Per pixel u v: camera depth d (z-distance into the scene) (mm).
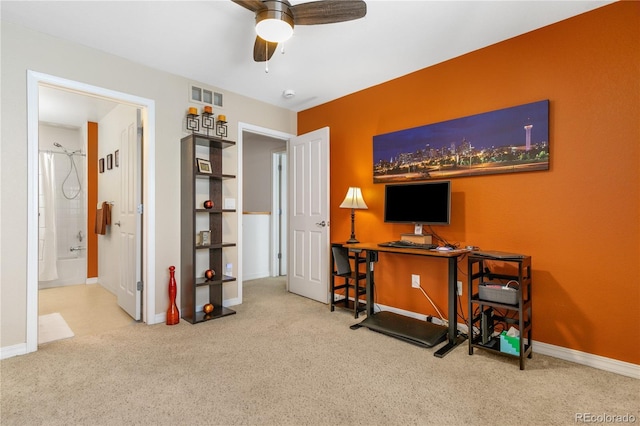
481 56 2660
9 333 2291
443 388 1904
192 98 3305
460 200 2785
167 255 3121
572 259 2244
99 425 1562
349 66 2990
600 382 1967
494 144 2572
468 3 2076
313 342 2586
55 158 4820
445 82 2877
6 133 2285
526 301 2291
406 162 3137
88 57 2650
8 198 2293
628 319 2043
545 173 2354
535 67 2389
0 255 2262
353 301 3637
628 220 2045
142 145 3100
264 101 3932
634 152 2021
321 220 3721
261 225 5277
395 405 1735
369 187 3492
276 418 1624
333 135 3885
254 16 2242
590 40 2164
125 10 2170
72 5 2107
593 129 2158
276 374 2064
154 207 3033
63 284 4672
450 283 2516
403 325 2826
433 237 2961
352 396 1819
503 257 2195
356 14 1925
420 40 2531
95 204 4848
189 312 3080
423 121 3027
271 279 5082
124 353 2365
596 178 2150
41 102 3852
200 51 2736
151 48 2682
